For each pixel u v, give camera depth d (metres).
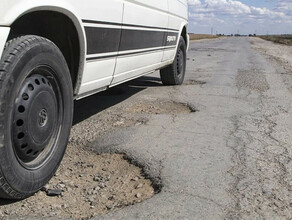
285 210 2.91
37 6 2.81
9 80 2.61
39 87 2.94
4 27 2.56
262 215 2.82
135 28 4.83
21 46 2.73
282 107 6.41
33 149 2.90
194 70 11.73
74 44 3.55
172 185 3.26
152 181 3.39
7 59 2.62
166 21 6.46
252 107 6.33
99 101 6.40
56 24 3.41
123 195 3.13
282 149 4.26
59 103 3.27
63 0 3.09
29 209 2.83
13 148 2.71
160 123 5.15
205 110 5.98
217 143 4.39
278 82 9.33
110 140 4.36
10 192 2.71
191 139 4.51
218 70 11.77
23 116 2.77
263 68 12.80
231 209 2.89
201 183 3.31
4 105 2.56
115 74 4.53
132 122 5.18
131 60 4.95
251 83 8.99
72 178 3.42
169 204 2.94
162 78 8.14
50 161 3.12
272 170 3.65
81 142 4.29
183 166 3.67
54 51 3.07
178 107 6.26
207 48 28.22
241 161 3.85
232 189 3.22
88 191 3.18
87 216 2.77
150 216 2.76
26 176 2.81
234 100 6.85
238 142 4.44
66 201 3.00
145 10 5.19
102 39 3.90
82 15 3.41
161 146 4.23
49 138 3.13
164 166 3.66
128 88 7.75
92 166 3.71
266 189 3.24
